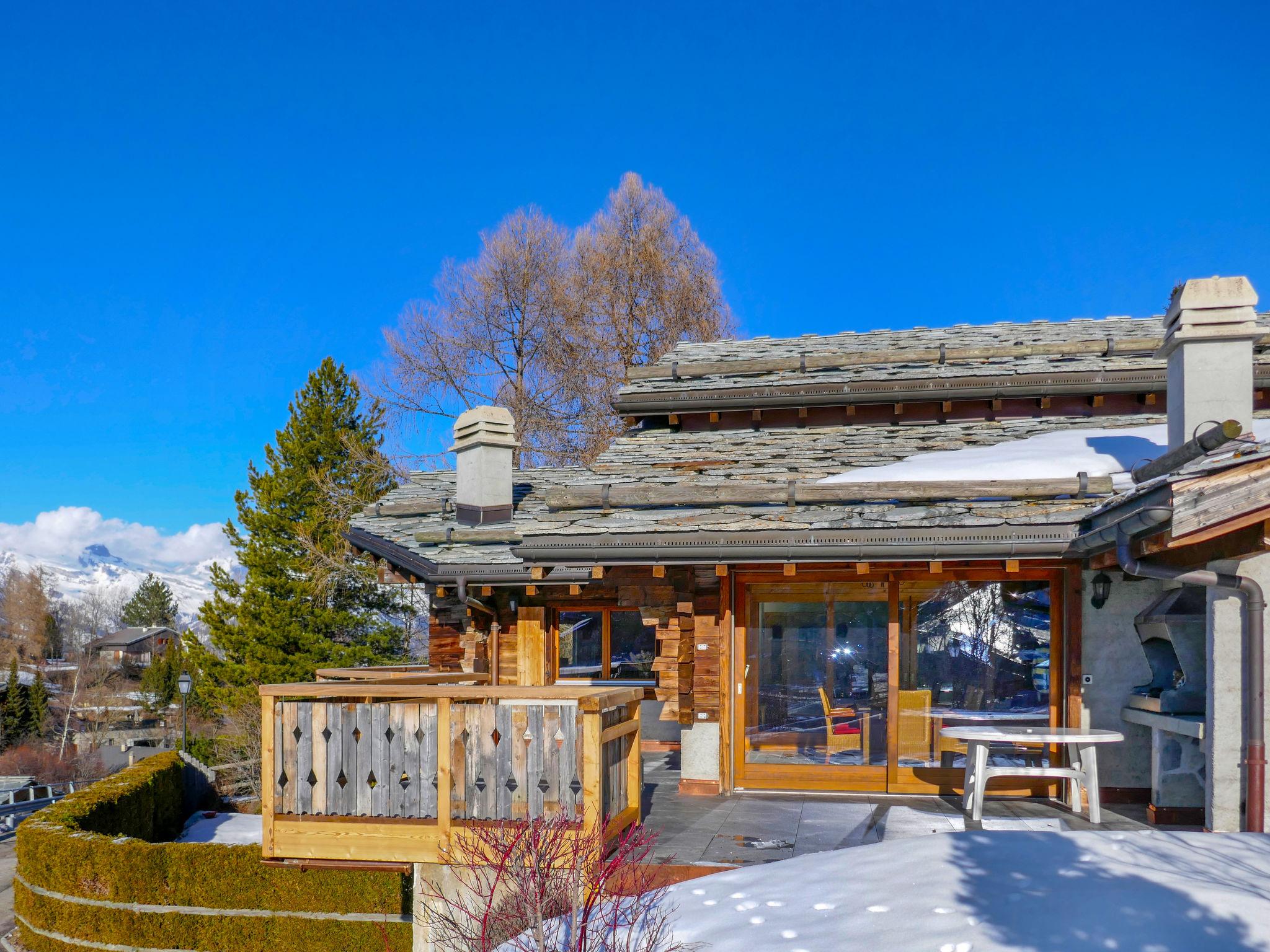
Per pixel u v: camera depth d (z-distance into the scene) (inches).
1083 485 357.7
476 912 274.1
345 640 1198.9
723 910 212.2
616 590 497.0
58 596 4389.8
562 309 1106.7
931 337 611.2
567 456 1086.4
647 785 416.5
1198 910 175.8
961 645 390.6
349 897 363.9
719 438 511.5
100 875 384.5
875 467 427.2
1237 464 256.1
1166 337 370.3
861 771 394.0
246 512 1213.1
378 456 1134.4
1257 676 271.0
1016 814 347.9
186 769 691.4
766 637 406.6
